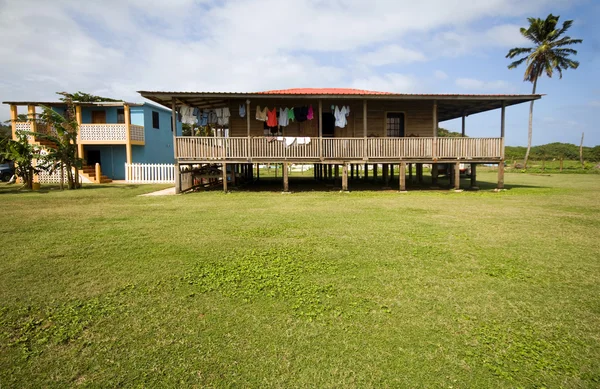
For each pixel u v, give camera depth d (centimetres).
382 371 316
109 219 969
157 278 526
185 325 393
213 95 1545
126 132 2445
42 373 316
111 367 323
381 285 500
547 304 443
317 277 529
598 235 786
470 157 1709
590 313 420
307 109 1709
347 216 1011
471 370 318
